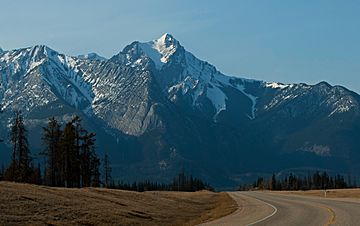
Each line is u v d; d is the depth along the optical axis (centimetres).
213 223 4244
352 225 3581
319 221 3988
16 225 3472
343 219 4041
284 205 6481
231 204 7725
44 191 5541
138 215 4966
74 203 4975
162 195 8900
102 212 4669
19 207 4169
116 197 6619
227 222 4288
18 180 9525
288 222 4044
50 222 3741
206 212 6531
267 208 6047
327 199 7850
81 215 4300
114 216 4556
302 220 4169
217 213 5838
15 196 4625
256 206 6638
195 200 9281
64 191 6000
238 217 4862
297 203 6806
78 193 6044
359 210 4953
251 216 4897
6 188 5131
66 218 4047
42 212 4134
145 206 6159
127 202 6169
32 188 5641
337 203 6375
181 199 8744
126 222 4344
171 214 5716
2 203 4191
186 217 5581
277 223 3991
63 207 4556
